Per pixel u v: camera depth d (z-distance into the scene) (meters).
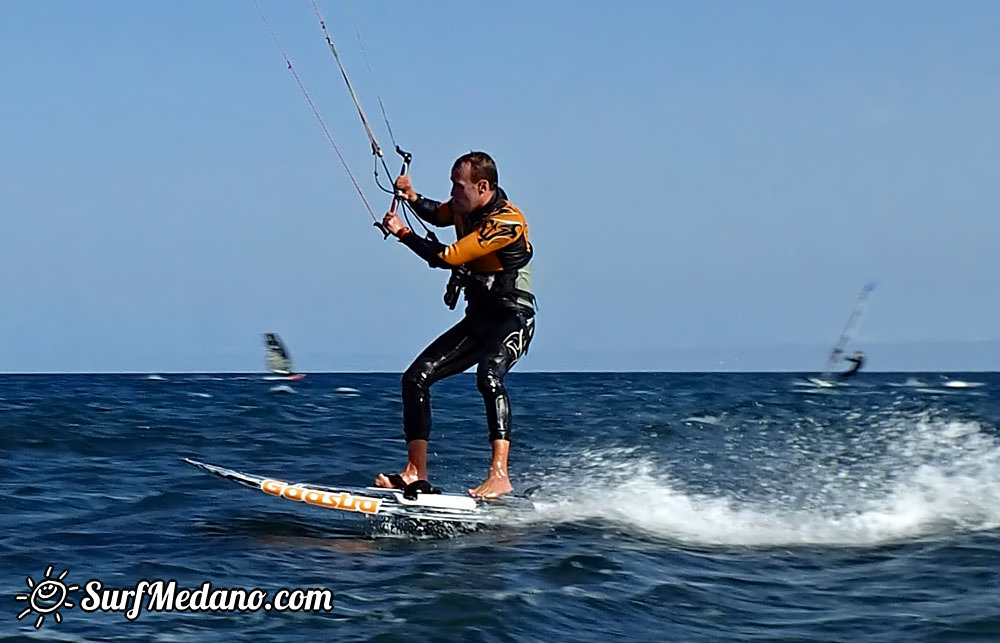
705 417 50.88
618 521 21.89
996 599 16.34
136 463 29.73
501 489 21.23
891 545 20.22
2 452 31.19
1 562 17.81
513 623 14.70
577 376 157.62
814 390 91.25
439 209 21.55
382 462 31.28
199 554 18.56
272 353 56.41
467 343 21.72
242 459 31.23
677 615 15.36
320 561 18.20
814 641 14.27
